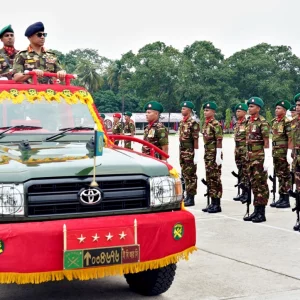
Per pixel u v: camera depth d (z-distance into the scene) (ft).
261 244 22.81
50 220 13.41
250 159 27.58
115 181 14.05
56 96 18.65
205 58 306.35
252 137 27.40
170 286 16.88
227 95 297.33
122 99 290.56
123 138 18.63
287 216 29.19
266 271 18.94
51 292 16.89
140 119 250.16
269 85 307.17
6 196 13.08
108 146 17.89
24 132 17.37
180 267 19.51
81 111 18.83
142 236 14.02
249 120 27.84
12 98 18.03
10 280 12.94
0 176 13.21
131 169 14.33
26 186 13.19
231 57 325.21
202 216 29.48
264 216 27.76
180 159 33.24
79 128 17.99
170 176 14.96
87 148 16.22
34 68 21.24
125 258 13.83
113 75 305.73
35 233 13.03
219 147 30.07
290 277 18.22
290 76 325.42
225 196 37.17
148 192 14.40
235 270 19.10
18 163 14.02
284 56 330.13
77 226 13.37
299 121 25.73
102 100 287.89
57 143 17.13
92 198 13.73
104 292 16.88
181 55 306.96
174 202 14.93
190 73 297.74
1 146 16.39
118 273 13.91
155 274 15.87
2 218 13.07
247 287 17.20
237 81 318.04
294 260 20.31
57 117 18.28
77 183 13.64
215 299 16.08
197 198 36.52
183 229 14.76
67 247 13.24
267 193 27.55
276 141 32.17
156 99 296.30
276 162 32.24
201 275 18.53
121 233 13.78
